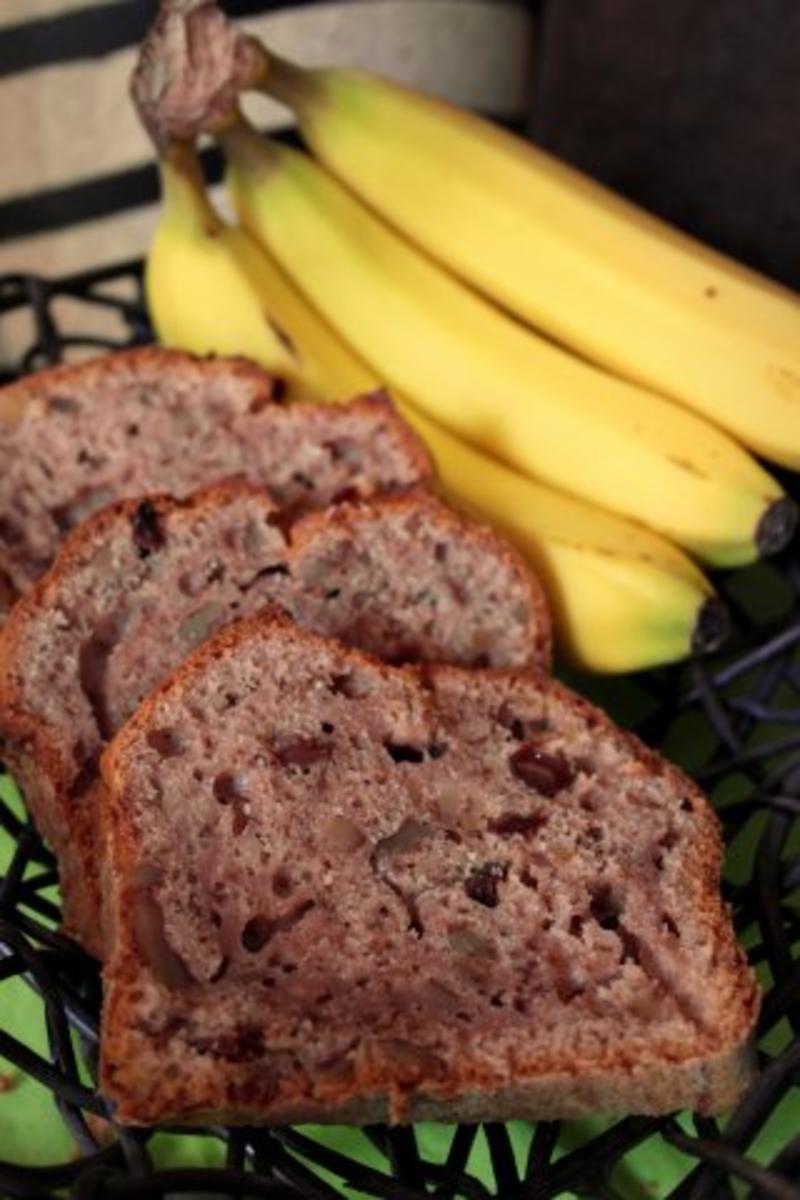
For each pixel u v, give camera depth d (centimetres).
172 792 45
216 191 68
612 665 52
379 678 47
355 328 55
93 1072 45
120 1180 40
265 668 46
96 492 52
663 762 47
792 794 49
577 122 59
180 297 54
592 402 52
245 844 45
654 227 53
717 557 52
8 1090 46
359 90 55
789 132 54
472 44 66
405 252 55
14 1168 40
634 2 56
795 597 56
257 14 64
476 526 50
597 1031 44
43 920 49
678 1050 43
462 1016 44
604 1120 46
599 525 52
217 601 49
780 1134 46
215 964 44
